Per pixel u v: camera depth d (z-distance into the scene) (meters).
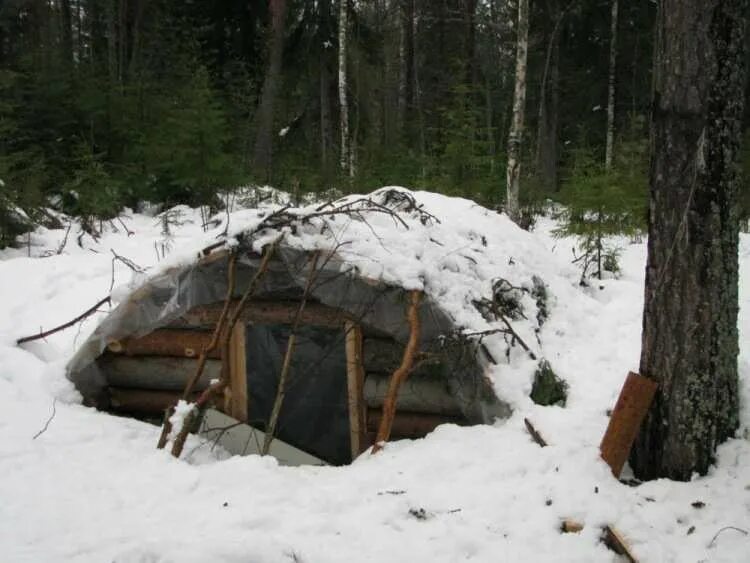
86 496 3.56
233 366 5.18
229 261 4.73
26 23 15.44
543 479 3.56
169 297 4.96
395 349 5.03
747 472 3.38
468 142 12.17
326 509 3.39
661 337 3.49
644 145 12.62
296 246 4.70
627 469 3.73
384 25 21.14
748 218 12.34
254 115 14.95
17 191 9.20
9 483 3.69
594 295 7.19
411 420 5.09
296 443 5.11
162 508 3.43
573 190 10.05
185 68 13.09
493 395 4.59
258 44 17.09
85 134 11.52
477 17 17.30
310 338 5.12
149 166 11.30
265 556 2.86
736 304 3.51
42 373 5.39
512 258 6.08
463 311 4.77
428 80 21.80
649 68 19.89
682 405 3.45
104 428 4.62
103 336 5.12
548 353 5.20
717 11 3.19
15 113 10.87
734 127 3.31
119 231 9.98
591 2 19.70
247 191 12.30
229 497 3.54
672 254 3.41
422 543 3.04
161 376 5.37
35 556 2.95
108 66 13.30
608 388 4.72
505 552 2.99
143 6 16.02
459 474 3.76
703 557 2.89
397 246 4.93
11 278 7.27
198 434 4.90
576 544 3.05
